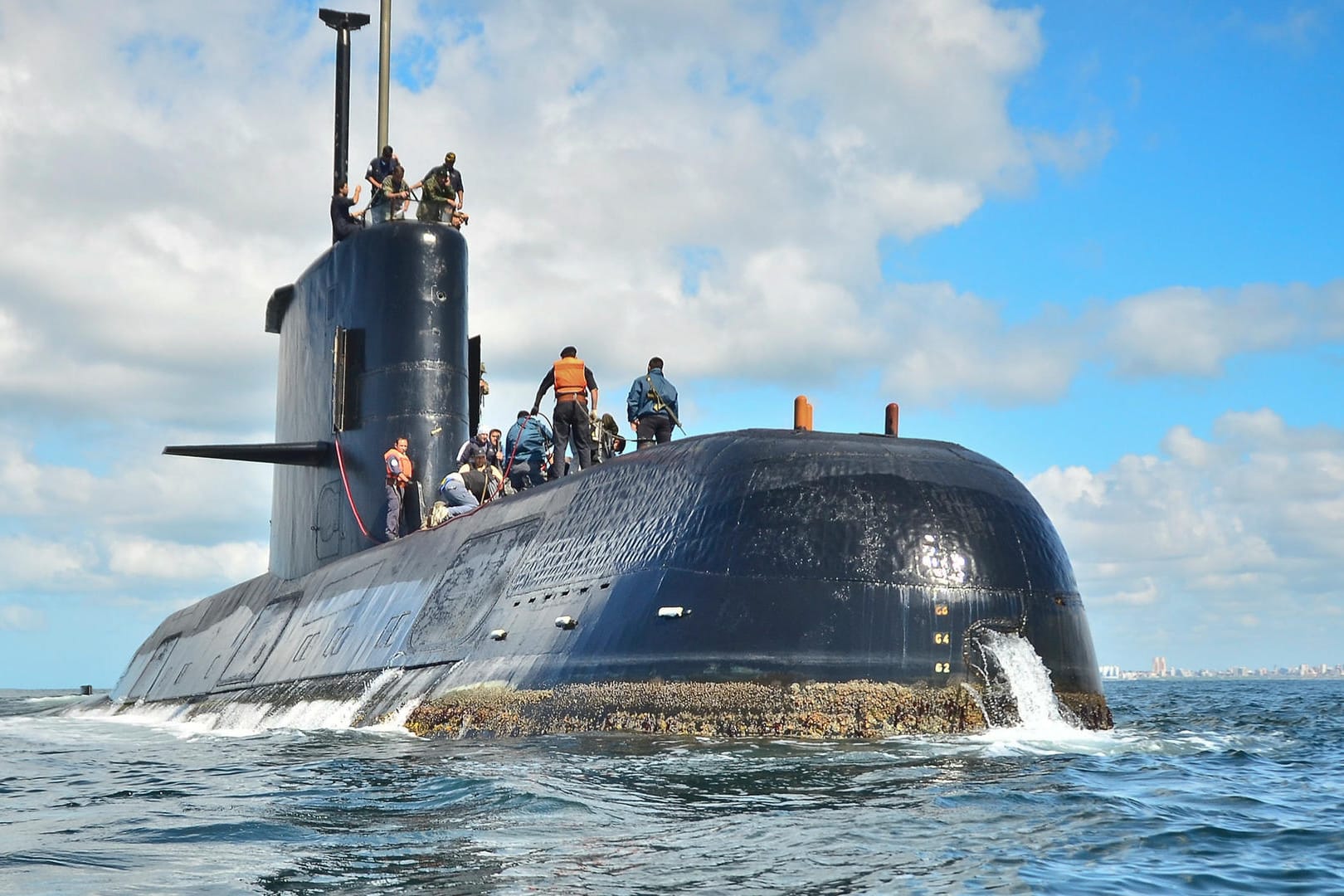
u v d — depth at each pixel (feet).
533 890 21.24
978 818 26.84
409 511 64.34
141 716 85.40
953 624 40.14
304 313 72.18
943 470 43.19
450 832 25.81
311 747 45.44
